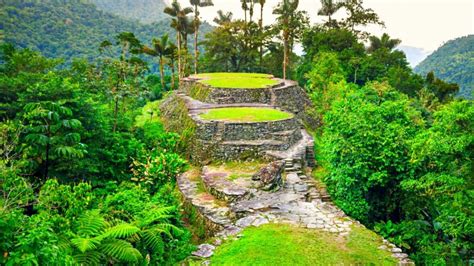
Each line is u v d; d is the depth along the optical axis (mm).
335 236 10297
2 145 11750
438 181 11266
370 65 44438
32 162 13547
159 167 17172
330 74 35656
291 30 45156
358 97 18969
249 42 48562
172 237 8789
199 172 17859
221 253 9453
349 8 55500
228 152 18344
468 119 10367
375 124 14297
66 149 13352
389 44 59688
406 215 14578
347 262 8898
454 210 10672
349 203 13883
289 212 12109
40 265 4840
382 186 14258
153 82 48312
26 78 18672
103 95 28938
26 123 14945
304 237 10180
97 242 6672
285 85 30828
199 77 34156
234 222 11953
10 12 84125
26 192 8773
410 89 43031
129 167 18438
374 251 9453
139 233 7684
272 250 9477
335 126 15102
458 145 9898
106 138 17938
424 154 11180
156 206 9250
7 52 34844
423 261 12195
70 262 5387
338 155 14289
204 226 12766
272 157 17562
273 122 20156
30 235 4977
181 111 25469
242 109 23875
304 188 14477
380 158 13422
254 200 13273
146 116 31453
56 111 13594
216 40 47281
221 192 14133
